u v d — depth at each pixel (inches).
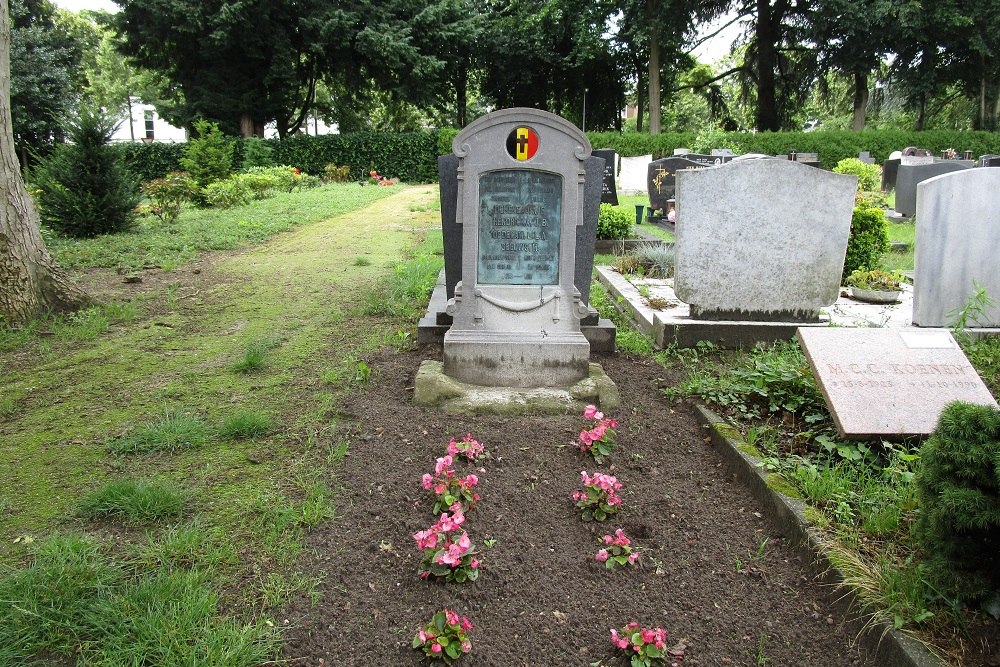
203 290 304.3
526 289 187.3
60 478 136.4
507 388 181.8
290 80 1176.2
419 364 202.7
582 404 174.9
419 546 108.9
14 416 167.2
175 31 1107.3
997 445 92.3
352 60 1221.1
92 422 163.3
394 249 418.3
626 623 103.5
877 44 1209.4
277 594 103.3
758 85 1425.9
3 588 98.7
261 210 617.0
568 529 125.5
